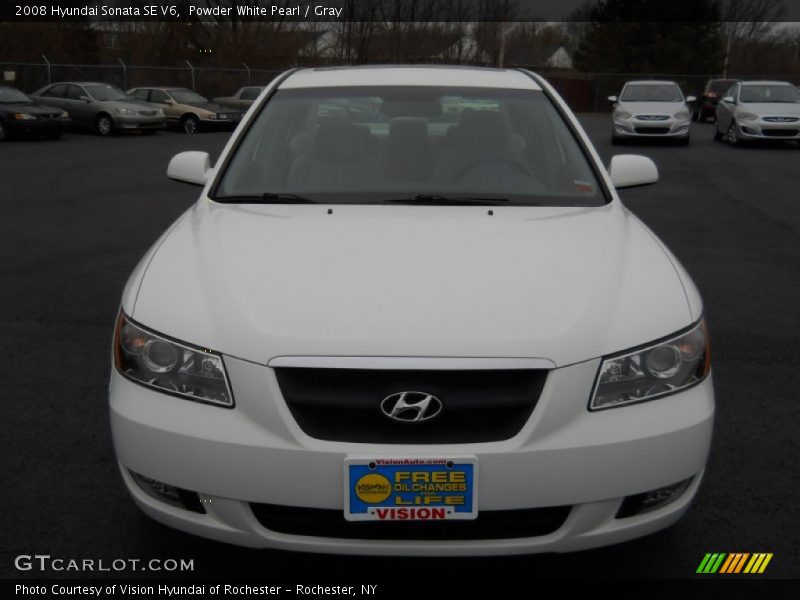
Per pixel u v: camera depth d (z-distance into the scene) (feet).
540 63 212.43
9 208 33.65
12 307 18.95
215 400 7.77
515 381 7.60
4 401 13.43
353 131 12.01
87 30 122.11
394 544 7.61
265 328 7.80
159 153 60.54
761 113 64.34
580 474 7.55
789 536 9.60
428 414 7.48
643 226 10.91
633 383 7.86
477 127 12.08
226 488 7.64
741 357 15.96
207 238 9.70
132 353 8.25
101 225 29.94
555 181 11.55
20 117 68.49
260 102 12.73
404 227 9.86
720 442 12.15
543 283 8.46
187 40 134.10
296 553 9.20
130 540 9.45
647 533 8.04
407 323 7.76
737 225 30.58
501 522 7.62
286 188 11.36
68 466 11.18
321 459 7.44
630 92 70.85
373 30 139.23
